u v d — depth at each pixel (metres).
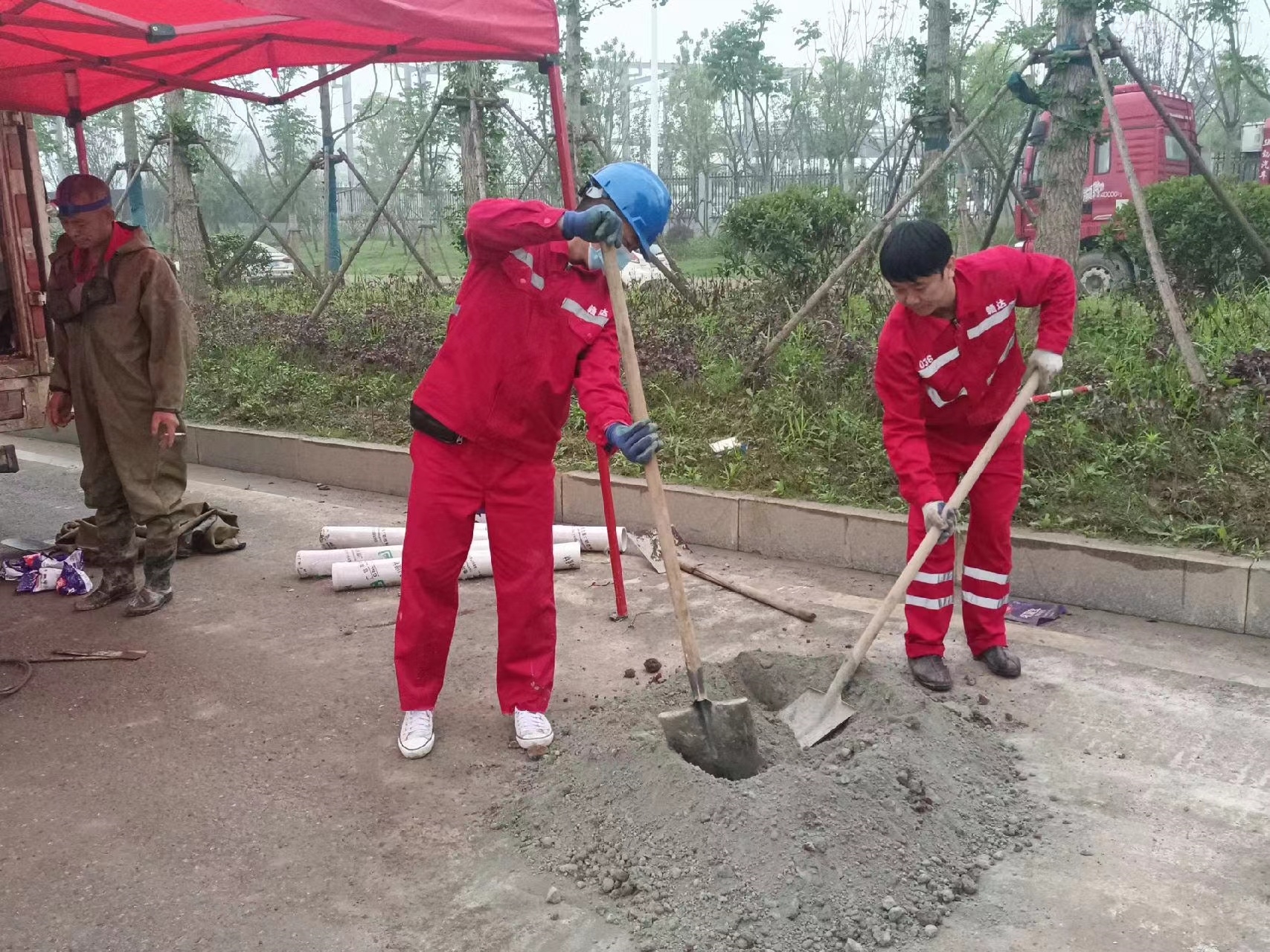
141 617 5.02
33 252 5.50
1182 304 8.37
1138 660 4.33
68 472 8.20
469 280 3.37
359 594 5.32
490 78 14.11
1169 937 2.60
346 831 3.15
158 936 2.68
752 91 30.47
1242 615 4.56
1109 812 3.18
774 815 2.91
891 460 3.96
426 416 3.44
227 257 17.50
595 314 3.37
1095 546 4.88
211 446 8.41
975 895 2.80
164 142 15.32
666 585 5.38
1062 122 7.83
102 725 3.88
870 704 3.71
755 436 6.86
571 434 7.42
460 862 2.99
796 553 5.79
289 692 4.14
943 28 10.69
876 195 22.95
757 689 4.03
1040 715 3.85
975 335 3.74
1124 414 5.99
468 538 3.56
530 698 3.64
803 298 9.25
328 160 14.81
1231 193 9.51
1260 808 3.18
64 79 5.86
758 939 2.60
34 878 2.93
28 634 4.81
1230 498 5.05
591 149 14.18
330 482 7.75
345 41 5.27
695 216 30.39
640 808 3.08
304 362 10.12
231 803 3.31
